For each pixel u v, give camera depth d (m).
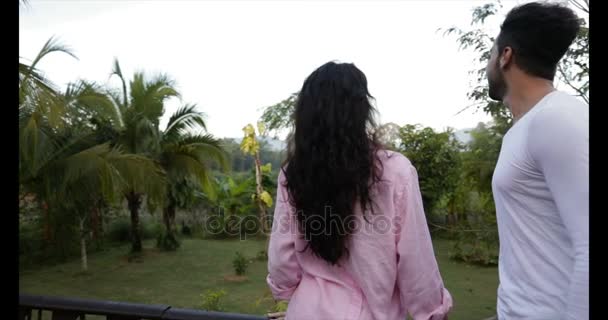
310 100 0.93
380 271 0.89
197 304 5.57
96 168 5.82
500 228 0.98
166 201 8.73
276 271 1.03
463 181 6.71
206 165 9.65
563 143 0.76
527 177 0.87
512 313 0.92
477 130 5.24
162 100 8.98
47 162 5.61
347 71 0.94
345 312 0.91
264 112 7.32
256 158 5.40
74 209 7.17
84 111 5.88
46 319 4.22
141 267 7.81
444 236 8.91
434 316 0.93
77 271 7.48
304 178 0.92
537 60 0.91
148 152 8.47
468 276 6.73
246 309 5.26
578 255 0.74
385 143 0.96
